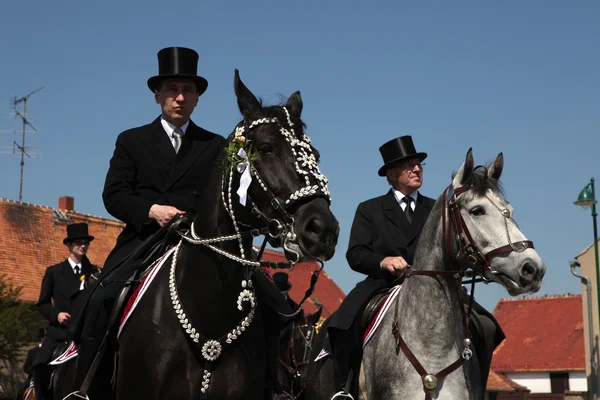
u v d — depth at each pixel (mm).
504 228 5074
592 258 30797
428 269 5578
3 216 30047
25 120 35594
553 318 52094
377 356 5980
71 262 8938
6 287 24781
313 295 37469
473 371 5711
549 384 48438
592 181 22453
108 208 5016
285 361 10047
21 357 25203
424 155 6934
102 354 4688
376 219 6891
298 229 3975
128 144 5113
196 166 5133
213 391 4355
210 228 4527
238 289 4477
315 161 4230
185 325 4383
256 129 4301
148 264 4840
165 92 5184
